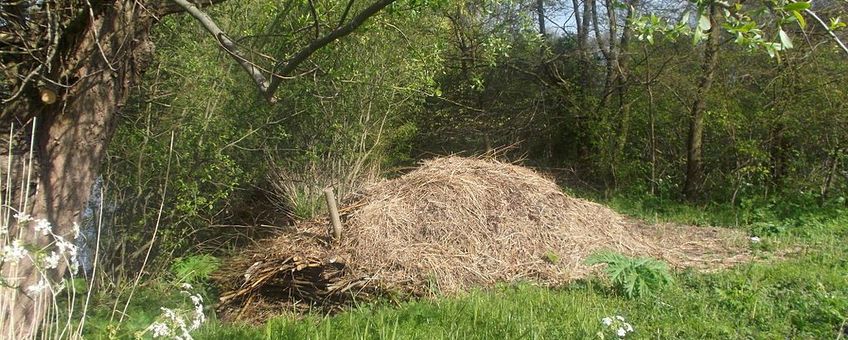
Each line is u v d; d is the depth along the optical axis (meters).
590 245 9.07
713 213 13.43
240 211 11.26
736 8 3.13
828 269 8.12
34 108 4.82
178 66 8.55
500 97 18.23
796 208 12.70
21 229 4.40
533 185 9.73
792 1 3.07
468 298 7.09
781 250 9.63
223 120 9.42
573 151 17.64
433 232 8.56
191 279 8.71
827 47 12.93
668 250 9.66
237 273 8.50
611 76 16.23
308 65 9.72
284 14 7.18
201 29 8.63
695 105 15.05
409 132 14.77
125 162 8.51
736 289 6.95
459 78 17.22
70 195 4.95
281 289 8.19
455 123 17.64
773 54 3.13
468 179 9.38
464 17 16.09
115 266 8.45
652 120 15.48
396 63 11.20
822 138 14.05
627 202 14.62
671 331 5.73
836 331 5.75
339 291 7.80
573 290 7.49
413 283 7.87
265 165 11.12
